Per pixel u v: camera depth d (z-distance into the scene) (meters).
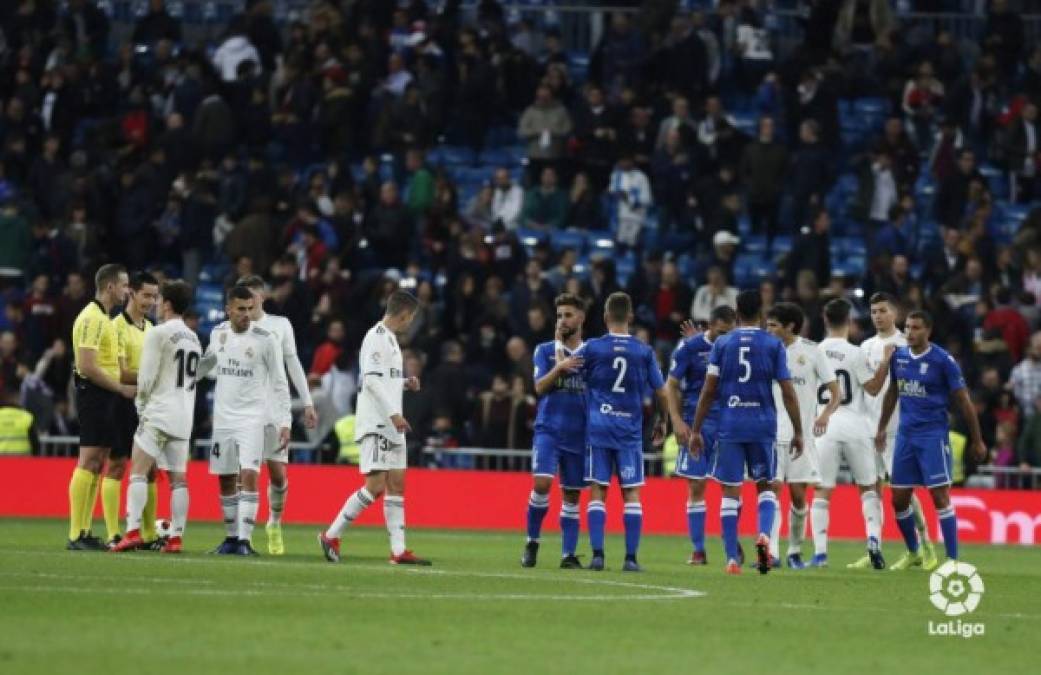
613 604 46.09
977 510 96.06
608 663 34.56
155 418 62.81
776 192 116.50
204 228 115.88
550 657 35.16
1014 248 114.38
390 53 124.69
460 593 48.00
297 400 98.69
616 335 60.28
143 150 121.25
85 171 116.81
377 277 106.31
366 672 32.47
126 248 115.56
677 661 35.19
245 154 121.12
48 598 43.22
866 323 105.19
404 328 61.53
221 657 33.84
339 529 61.16
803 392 66.81
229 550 63.19
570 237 118.19
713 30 132.50
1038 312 108.44
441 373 99.25
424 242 114.00
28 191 117.75
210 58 127.44
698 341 66.69
